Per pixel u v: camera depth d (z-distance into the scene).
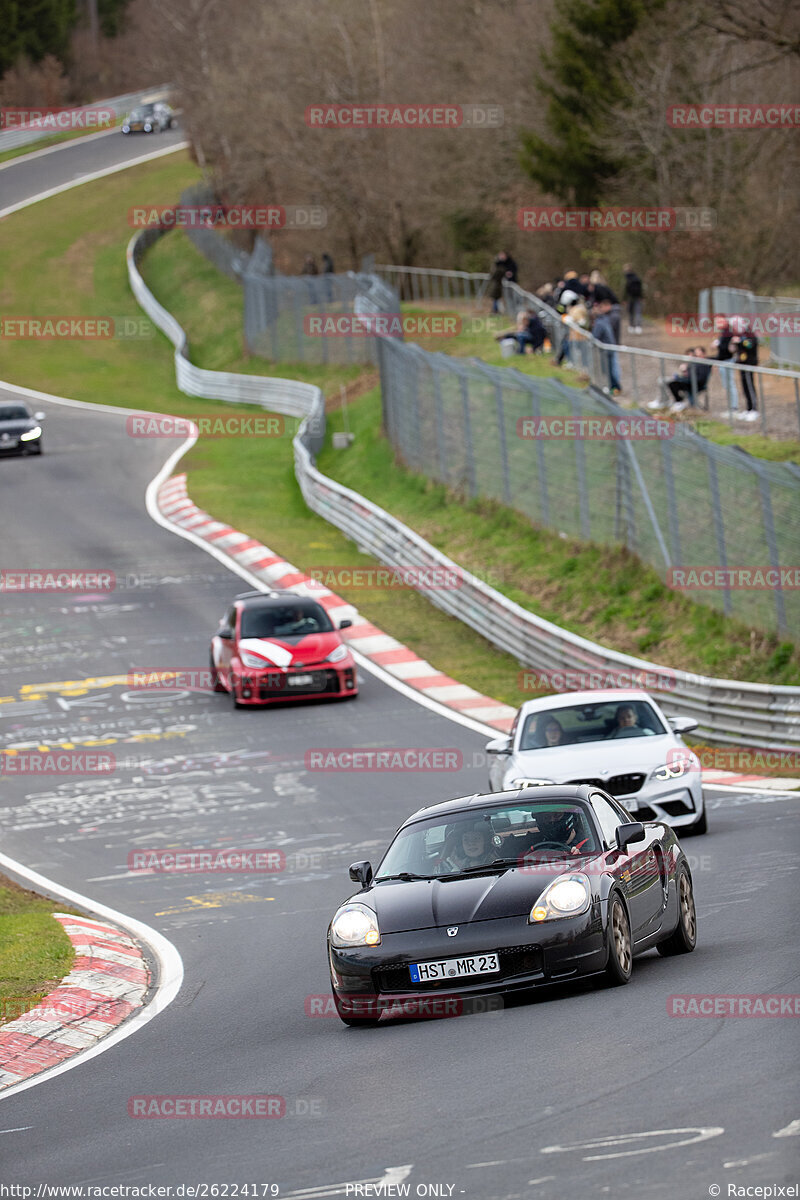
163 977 44.69
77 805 73.25
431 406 141.00
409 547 121.50
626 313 180.50
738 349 111.38
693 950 38.22
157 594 121.50
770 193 180.62
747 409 111.00
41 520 151.50
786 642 86.69
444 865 35.38
